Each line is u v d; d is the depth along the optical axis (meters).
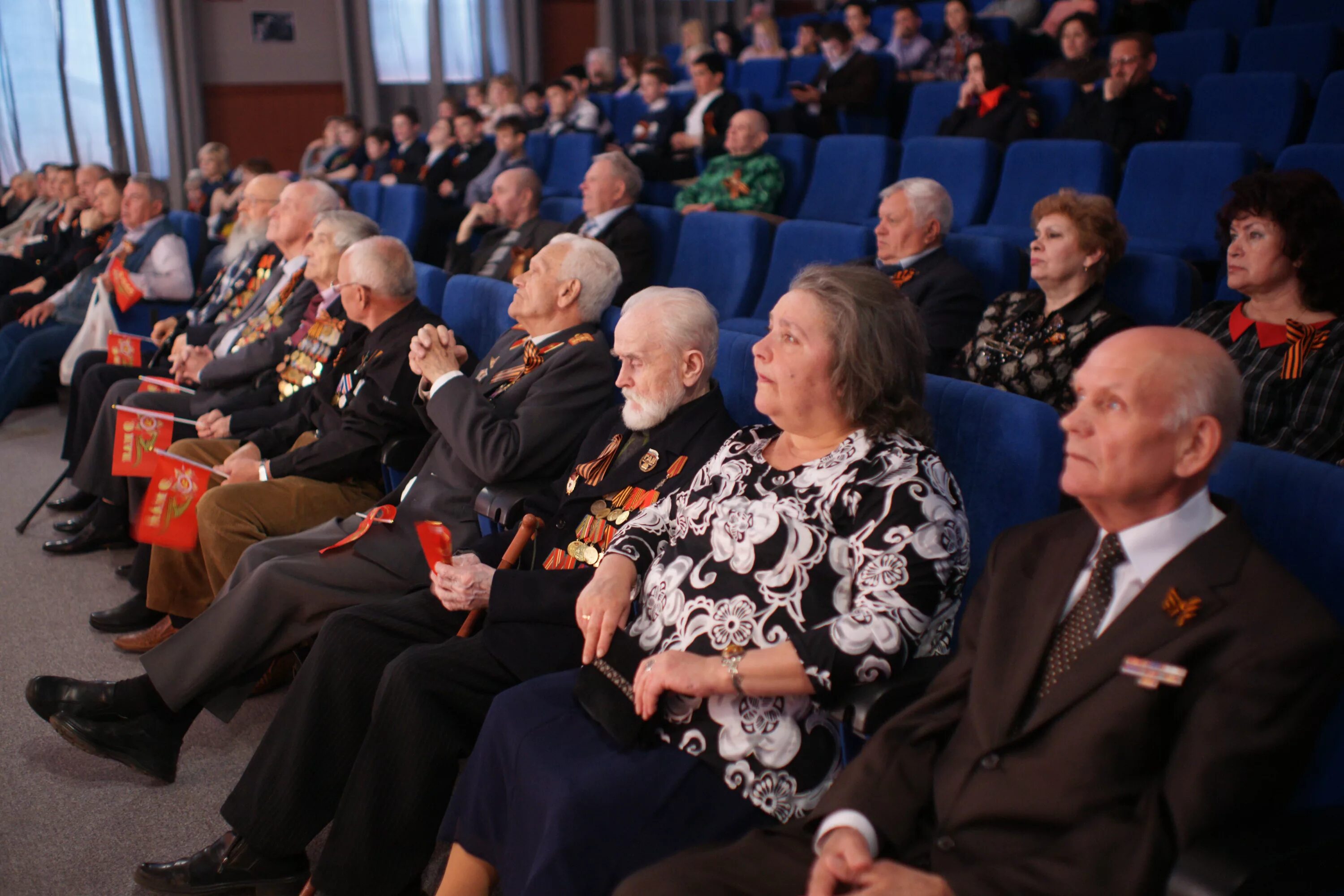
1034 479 1.65
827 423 1.59
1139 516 1.17
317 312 3.09
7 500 3.78
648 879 1.26
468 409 2.21
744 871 1.26
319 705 1.82
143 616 2.83
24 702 2.46
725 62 6.02
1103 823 1.11
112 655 2.69
